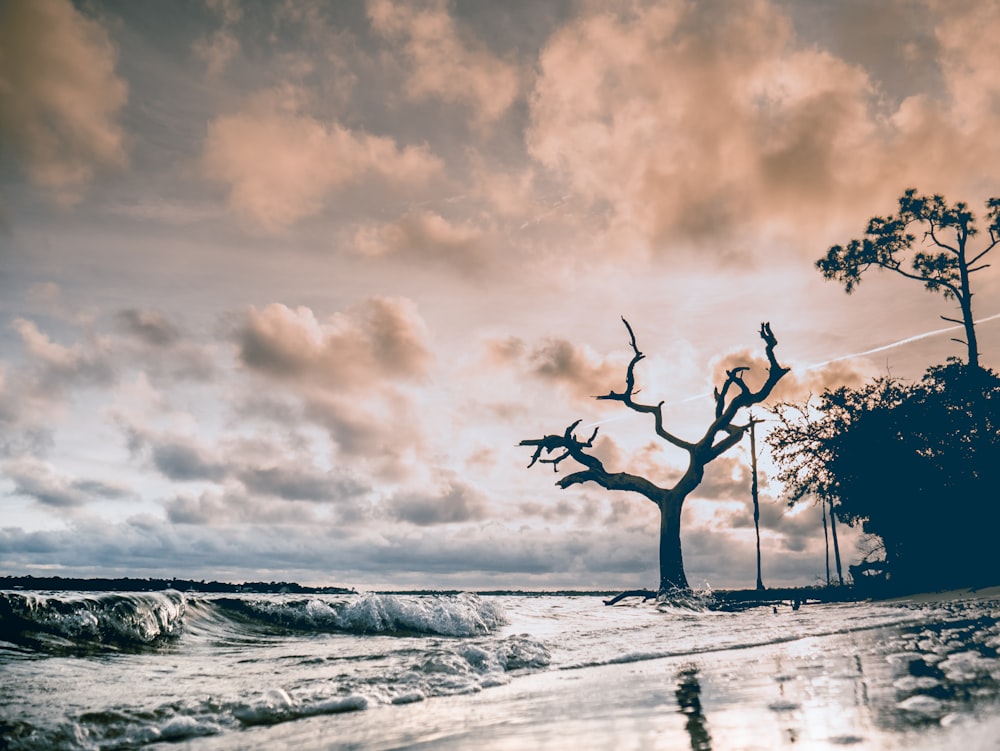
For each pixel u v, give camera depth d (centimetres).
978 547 2595
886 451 2781
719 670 846
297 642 1333
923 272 3662
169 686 821
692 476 3778
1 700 688
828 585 3506
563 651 1180
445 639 1441
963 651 809
